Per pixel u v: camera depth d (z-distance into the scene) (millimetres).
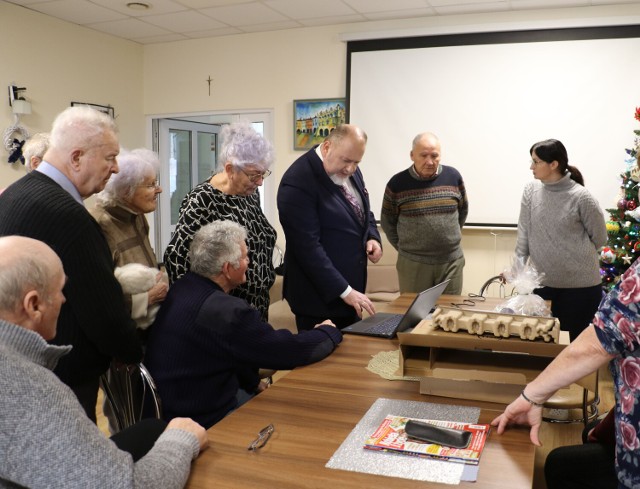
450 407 1549
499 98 4938
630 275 1146
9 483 1009
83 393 1804
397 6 4793
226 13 5047
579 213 3221
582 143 4770
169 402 1867
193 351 1850
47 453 982
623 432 1205
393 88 5223
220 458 1279
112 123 1843
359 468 1229
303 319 2592
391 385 1722
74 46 5402
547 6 4715
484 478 1187
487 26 4848
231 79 5883
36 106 5078
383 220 3645
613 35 4594
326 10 4941
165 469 1131
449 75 5043
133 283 1900
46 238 1614
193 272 1958
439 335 1652
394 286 4883
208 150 6984
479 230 5152
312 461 1265
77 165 1759
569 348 1310
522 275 2428
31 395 991
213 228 1956
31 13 4969
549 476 1660
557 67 4758
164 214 6480
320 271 2430
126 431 1499
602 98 4676
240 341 1820
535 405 1362
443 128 5121
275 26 5484
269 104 5766
